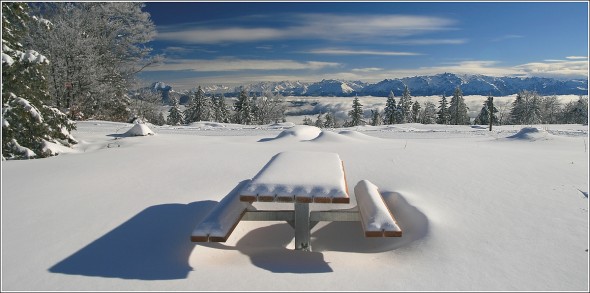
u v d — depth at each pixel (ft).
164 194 22.06
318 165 17.06
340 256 14.88
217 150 37.78
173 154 35.27
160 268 13.38
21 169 28.78
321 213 16.25
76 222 17.61
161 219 17.99
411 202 19.15
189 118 234.99
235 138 54.54
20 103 36.27
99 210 19.22
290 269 13.42
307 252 15.35
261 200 13.82
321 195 13.64
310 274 12.94
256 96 201.26
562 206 18.85
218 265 13.80
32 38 87.81
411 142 47.75
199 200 20.88
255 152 36.29
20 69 37.63
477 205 19.29
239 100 216.13
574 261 13.44
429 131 83.20
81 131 64.44
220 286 12.05
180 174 26.94
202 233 13.46
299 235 15.64
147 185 24.00
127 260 14.01
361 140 47.62
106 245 15.25
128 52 112.98
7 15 40.04
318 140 45.55
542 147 42.24
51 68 89.30
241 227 18.16
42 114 39.45
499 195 20.88
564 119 233.96
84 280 12.51
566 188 21.89
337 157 19.27
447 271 13.00
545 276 12.53
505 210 18.49
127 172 27.48
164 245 15.33
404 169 27.30
